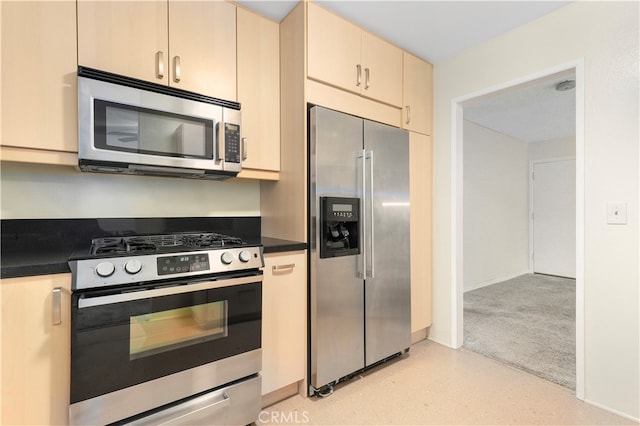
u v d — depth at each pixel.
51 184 1.56
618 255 1.67
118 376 1.20
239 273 1.51
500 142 4.88
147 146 1.43
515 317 3.20
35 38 1.25
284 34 1.94
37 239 1.52
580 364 1.78
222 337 1.44
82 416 1.14
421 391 1.87
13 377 1.07
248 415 1.53
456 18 1.99
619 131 1.66
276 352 1.70
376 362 2.08
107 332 1.17
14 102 1.22
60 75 1.30
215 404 1.40
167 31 1.55
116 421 1.22
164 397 1.30
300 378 1.79
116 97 1.35
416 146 2.44
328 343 1.83
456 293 2.45
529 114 3.88
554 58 1.90
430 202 2.57
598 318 1.73
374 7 1.87
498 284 4.68
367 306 2.02
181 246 1.42
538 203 5.34
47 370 1.12
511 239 5.12
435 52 2.40
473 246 4.42
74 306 1.12
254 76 1.86
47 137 1.28
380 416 1.64
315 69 1.82
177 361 1.33
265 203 2.15
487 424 1.58
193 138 1.55
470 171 4.36
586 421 1.60
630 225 1.63
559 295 4.06
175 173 1.65
